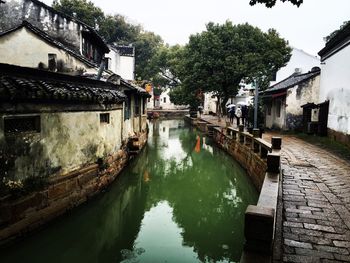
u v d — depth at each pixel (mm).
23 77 7578
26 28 15664
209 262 7871
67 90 8867
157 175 16406
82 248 8945
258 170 12477
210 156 21125
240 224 10211
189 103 44750
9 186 7172
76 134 9891
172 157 20781
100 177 11367
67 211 9203
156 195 13328
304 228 6152
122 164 15023
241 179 15188
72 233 9305
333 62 18609
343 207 7266
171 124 44812
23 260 7469
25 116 7641
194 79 29812
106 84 13188
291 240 5660
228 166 18281
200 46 29234
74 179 9602
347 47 16047
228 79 28906
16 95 6859
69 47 17844
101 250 8711
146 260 7969
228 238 9211
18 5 17750
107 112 12406
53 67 15797
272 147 11094
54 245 8500
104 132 12125
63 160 9211
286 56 29938
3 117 7004
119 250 8578
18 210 7383
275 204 5840
